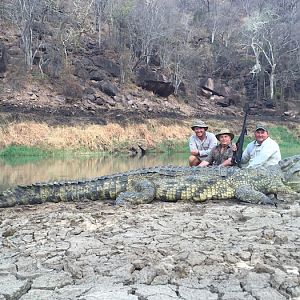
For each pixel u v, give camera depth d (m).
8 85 20.75
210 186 4.36
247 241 2.79
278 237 2.80
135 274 2.21
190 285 2.08
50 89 21.45
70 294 1.98
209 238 2.87
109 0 29.00
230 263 2.38
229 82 30.27
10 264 2.39
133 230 3.09
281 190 4.43
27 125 16.62
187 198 4.37
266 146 4.89
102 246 2.71
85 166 11.23
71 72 23.19
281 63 32.06
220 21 34.25
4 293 1.98
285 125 24.30
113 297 1.93
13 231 3.14
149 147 18.52
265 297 1.93
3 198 4.41
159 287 2.06
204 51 31.39
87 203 4.35
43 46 23.86
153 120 20.72
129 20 28.31
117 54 26.64
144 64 26.95
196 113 24.84
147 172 4.56
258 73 30.30
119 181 4.55
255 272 2.23
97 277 2.19
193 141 5.66
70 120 18.36
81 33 26.30
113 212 3.73
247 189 4.26
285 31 31.72
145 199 4.27
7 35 24.70
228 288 2.04
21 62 22.48
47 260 2.46
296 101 30.23
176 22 32.22
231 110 27.00
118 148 17.59
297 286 2.03
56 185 4.54
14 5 24.48
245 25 32.91
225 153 5.25
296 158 4.50
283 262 2.38
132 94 24.30
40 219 3.52
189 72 28.28
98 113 20.45
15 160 12.86
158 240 2.82
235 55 31.70
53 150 15.84
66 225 3.28
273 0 37.34
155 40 28.48
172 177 4.48
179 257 2.44
